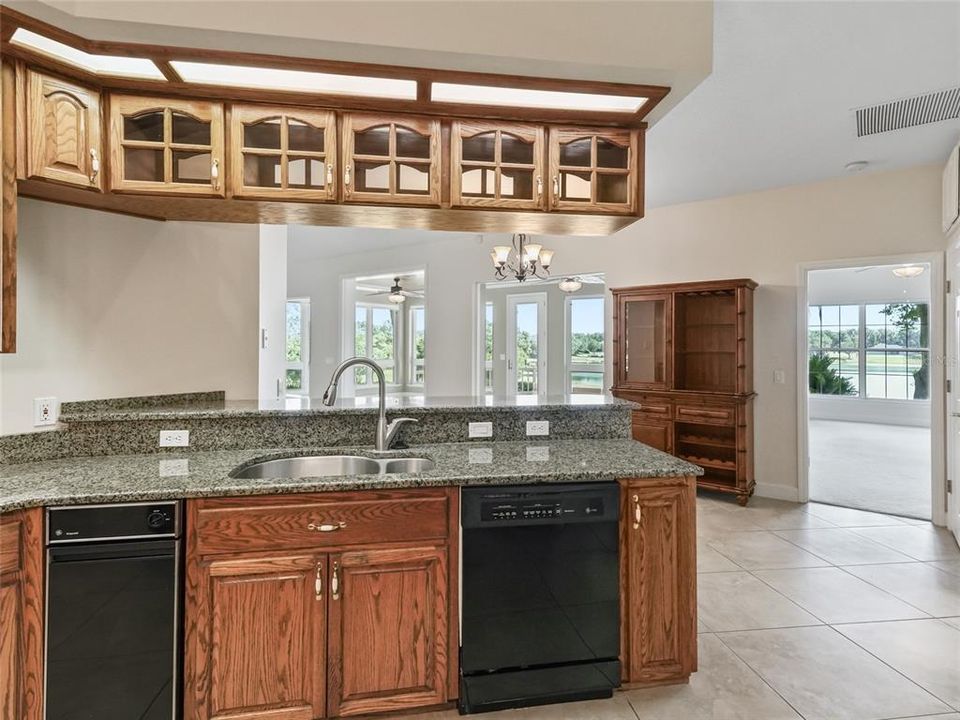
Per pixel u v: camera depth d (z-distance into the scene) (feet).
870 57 8.27
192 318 8.79
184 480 5.83
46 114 5.86
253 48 5.86
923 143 11.65
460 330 21.38
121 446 7.20
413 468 7.30
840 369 32.07
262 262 10.30
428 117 7.04
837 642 7.77
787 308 14.89
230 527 5.57
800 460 14.76
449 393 21.70
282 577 5.68
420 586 5.99
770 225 15.11
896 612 8.65
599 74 6.44
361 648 5.86
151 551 5.39
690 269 16.39
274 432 7.62
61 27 5.41
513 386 28.66
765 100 9.72
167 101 6.45
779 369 15.05
